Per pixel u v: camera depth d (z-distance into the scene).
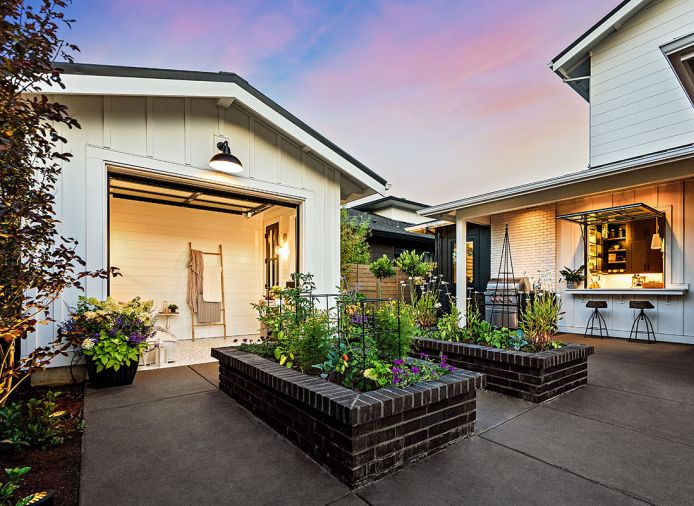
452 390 2.39
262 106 5.15
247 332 8.11
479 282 9.48
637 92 7.38
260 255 8.33
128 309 3.94
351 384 2.54
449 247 10.54
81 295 3.91
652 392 3.50
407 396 2.14
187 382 3.89
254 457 2.24
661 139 7.05
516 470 2.07
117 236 6.79
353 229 10.15
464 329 4.47
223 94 4.73
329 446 2.09
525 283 7.65
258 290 8.28
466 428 2.51
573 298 7.72
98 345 3.57
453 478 1.99
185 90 4.45
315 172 6.07
